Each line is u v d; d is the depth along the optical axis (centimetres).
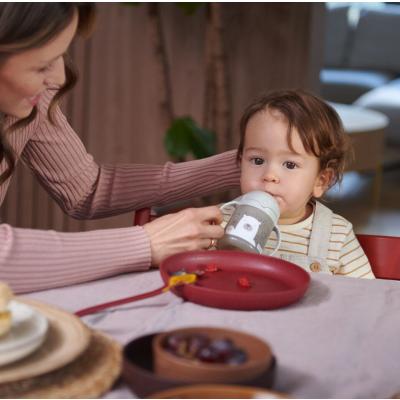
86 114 400
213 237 162
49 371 102
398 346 127
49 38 138
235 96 444
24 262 141
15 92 145
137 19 407
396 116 676
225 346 103
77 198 199
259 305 136
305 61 439
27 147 194
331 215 198
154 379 99
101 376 106
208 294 134
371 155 559
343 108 642
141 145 421
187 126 379
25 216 379
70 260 146
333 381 112
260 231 164
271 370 102
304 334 127
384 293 152
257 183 195
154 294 138
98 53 398
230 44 438
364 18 793
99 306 132
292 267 150
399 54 780
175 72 429
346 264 192
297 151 191
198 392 94
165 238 157
